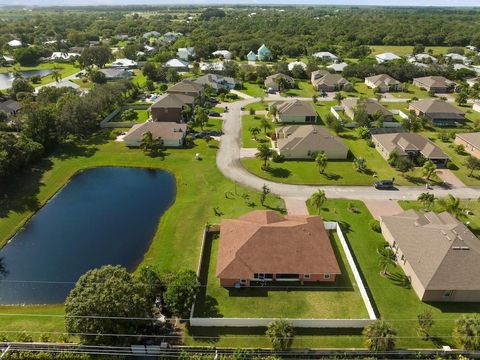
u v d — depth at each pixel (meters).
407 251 49.12
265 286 47.00
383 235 56.41
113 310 36.22
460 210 61.44
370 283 47.69
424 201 60.97
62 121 89.00
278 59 193.75
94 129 98.69
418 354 38.12
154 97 124.31
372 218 60.75
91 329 35.66
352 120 104.06
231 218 60.41
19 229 60.00
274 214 55.28
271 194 67.62
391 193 68.44
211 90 129.12
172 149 86.62
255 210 62.50
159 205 66.31
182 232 57.38
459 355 37.41
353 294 46.03
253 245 48.44
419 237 49.91
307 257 47.69
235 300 44.97
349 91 137.12
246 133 95.88
